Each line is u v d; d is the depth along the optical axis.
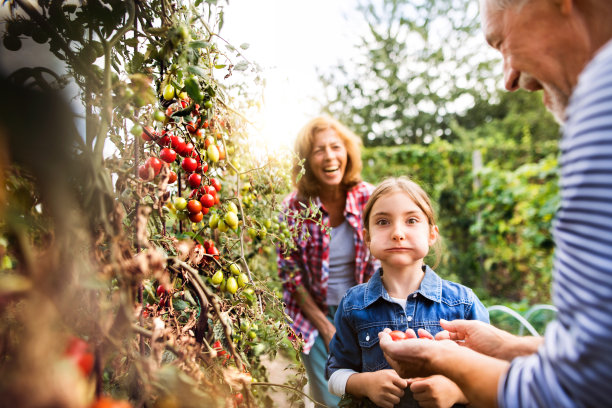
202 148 0.97
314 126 1.98
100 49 0.82
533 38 0.66
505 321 2.75
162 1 0.81
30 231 0.60
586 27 0.62
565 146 0.53
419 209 1.26
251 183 1.27
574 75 0.66
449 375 0.71
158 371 0.58
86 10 0.80
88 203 0.59
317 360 1.90
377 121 11.90
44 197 0.58
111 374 0.78
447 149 4.89
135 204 0.74
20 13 0.86
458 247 4.71
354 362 1.31
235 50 0.95
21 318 0.48
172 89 0.85
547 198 3.99
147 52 0.82
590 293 0.46
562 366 0.49
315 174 1.99
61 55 0.78
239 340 0.95
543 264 4.06
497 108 13.59
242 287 0.98
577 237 0.48
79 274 0.53
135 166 0.72
